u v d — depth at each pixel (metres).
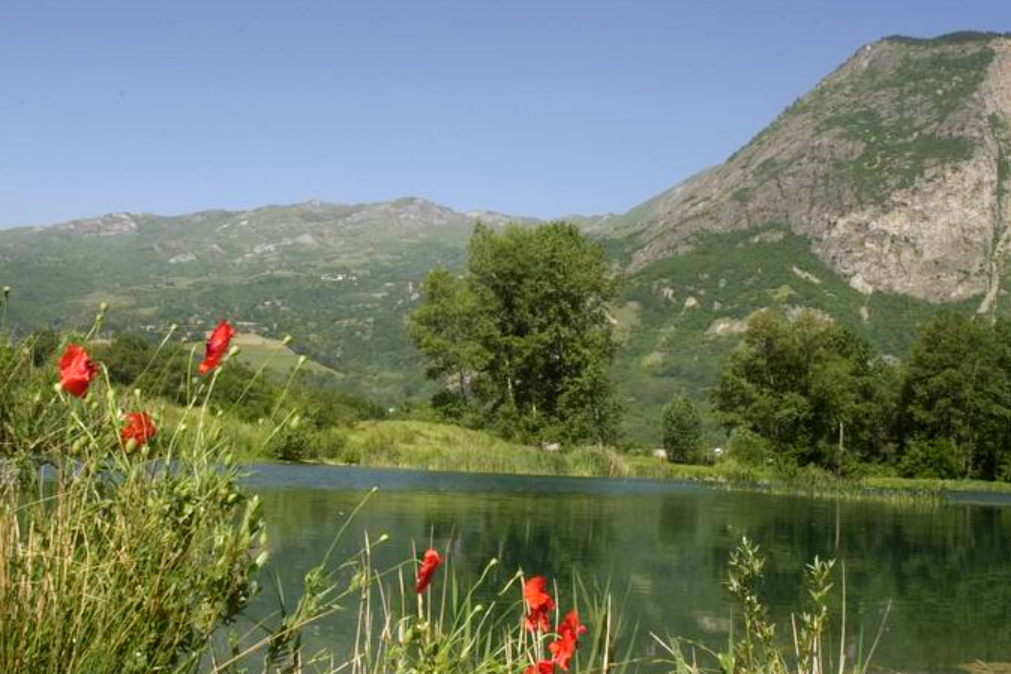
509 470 39.53
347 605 8.35
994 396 59.38
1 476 2.94
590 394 50.97
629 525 19.05
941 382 58.16
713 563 13.71
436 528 16.19
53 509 2.86
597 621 4.66
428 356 51.91
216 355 3.23
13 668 2.46
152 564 2.80
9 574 2.53
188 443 3.15
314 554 11.69
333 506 18.86
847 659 8.49
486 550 13.95
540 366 51.03
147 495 2.96
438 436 43.19
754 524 20.81
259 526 3.10
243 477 3.23
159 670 2.79
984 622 10.51
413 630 3.51
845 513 25.92
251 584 3.12
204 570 3.00
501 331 51.84
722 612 10.00
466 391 52.59
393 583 9.64
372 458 37.62
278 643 3.22
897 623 10.34
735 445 50.41
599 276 52.09
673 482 38.59
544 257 50.72
